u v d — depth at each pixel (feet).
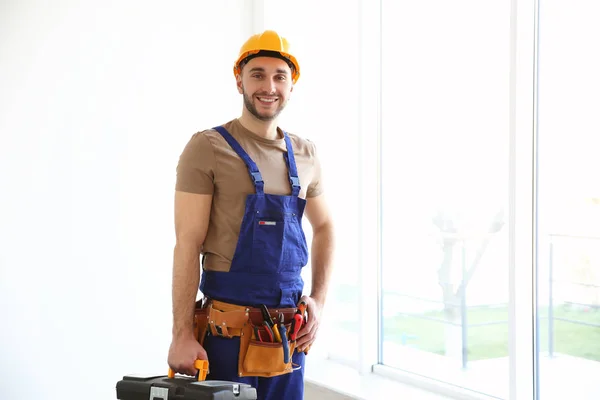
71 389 9.59
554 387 8.21
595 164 7.63
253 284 6.58
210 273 6.73
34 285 9.27
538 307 8.33
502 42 8.71
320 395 9.94
